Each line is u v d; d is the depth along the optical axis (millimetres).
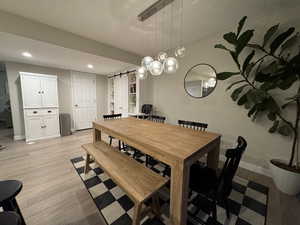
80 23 2137
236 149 1017
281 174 1623
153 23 2129
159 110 3699
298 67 1519
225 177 1116
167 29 2301
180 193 1075
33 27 2053
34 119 3445
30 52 2646
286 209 1411
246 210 1400
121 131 1754
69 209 1391
